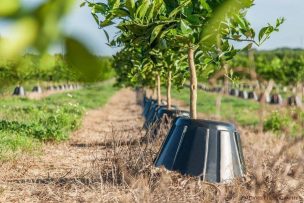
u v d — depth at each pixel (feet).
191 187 14.80
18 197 17.51
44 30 1.29
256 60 152.15
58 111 49.29
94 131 49.16
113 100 141.38
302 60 129.18
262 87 8.27
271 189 12.73
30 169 24.34
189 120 16.07
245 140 23.30
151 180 16.19
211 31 2.33
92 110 86.63
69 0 1.31
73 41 1.33
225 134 15.70
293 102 8.24
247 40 14.93
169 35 14.47
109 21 10.78
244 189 14.34
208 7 10.23
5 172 22.79
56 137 36.94
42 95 108.68
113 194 16.08
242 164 16.22
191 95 17.90
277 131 38.45
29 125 38.83
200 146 15.62
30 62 1.38
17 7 1.25
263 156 17.67
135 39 13.06
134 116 75.82
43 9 1.28
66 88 195.52
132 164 19.07
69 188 18.44
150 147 20.36
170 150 16.26
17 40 1.26
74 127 48.11
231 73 16.44
